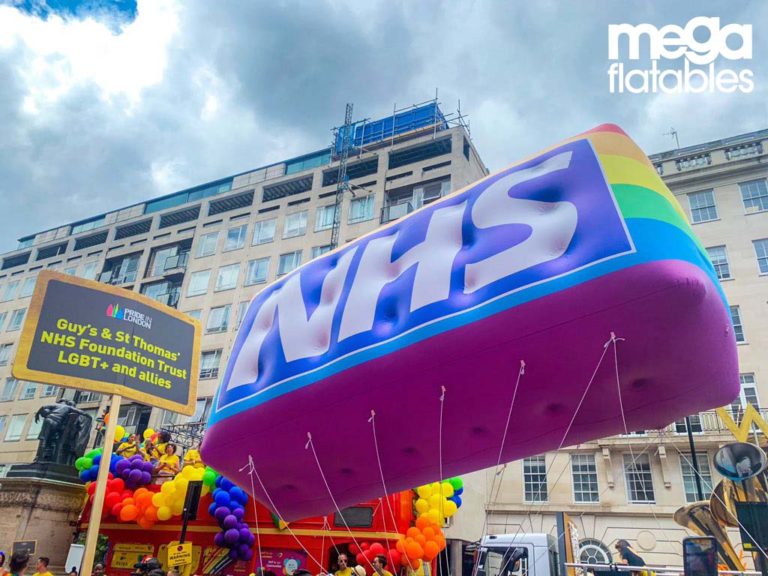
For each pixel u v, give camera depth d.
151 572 7.95
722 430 21.58
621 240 4.87
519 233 5.47
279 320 7.34
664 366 5.09
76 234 50.84
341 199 36.91
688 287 4.60
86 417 16.94
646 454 22.83
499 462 6.39
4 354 47.19
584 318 4.86
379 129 41.44
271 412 6.73
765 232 25.58
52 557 14.65
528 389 5.41
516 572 11.12
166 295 40.72
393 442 6.39
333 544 12.51
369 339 6.07
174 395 13.79
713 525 12.28
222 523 13.03
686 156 28.78
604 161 5.44
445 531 22.30
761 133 29.41
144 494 14.26
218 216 42.56
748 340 23.94
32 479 14.82
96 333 12.88
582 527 21.81
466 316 5.38
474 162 37.84
